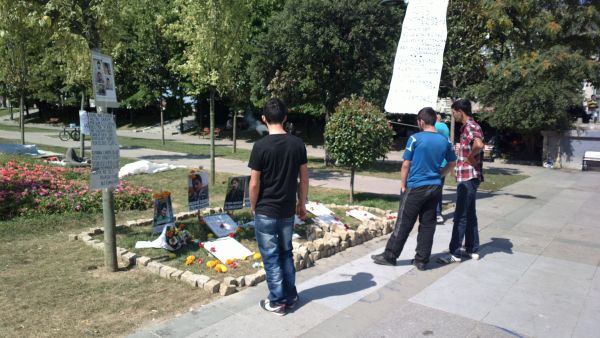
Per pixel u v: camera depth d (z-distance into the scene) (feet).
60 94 121.49
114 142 16.15
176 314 13.33
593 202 33.68
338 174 46.34
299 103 60.54
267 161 12.83
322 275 16.74
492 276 17.10
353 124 29.07
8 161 37.04
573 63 56.24
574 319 13.66
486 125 76.38
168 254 18.37
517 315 13.83
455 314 13.75
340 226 23.11
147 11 68.18
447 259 18.48
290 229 13.48
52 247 19.65
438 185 17.08
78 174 35.91
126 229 22.49
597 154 55.57
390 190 37.40
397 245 17.67
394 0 33.73
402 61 25.99
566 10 59.93
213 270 16.89
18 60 51.29
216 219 21.91
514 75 58.18
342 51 47.70
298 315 13.39
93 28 17.78
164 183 36.96
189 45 44.29
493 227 24.98
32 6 17.11
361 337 12.21
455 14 49.96
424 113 17.42
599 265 18.79
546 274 17.49
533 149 65.16
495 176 48.16
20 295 14.48
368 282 16.12
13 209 23.88
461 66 51.62
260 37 52.29
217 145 81.30
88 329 12.34
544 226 25.52
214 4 33.91
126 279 15.98
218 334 12.14
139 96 107.14
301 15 47.98
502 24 54.75
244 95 77.61
